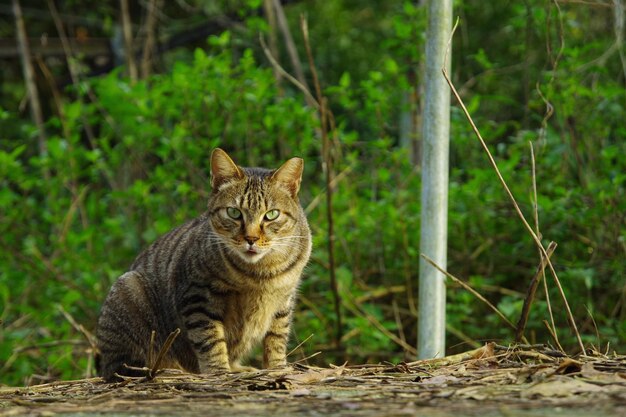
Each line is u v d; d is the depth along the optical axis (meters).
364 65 21.28
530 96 14.46
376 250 12.16
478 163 12.48
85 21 20.62
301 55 20.69
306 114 11.56
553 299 11.28
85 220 13.60
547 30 10.38
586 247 11.77
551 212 11.27
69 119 12.95
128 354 8.52
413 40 11.80
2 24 23.22
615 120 12.46
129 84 13.30
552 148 11.86
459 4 12.05
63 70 21.64
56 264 12.86
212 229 8.12
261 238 7.87
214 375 6.54
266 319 8.20
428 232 8.17
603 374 5.45
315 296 12.23
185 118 12.21
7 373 11.63
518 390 5.18
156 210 12.77
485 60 12.41
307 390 5.59
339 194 12.09
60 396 6.08
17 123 20.38
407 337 12.21
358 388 5.64
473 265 12.16
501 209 11.81
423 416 4.39
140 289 8.52
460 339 11.57
